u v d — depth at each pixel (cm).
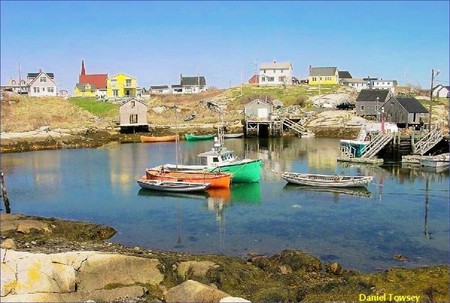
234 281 1742
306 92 11488
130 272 1723
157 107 10425
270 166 5031
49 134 7462
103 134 8044
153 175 3984
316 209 3183
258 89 12119
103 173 4791
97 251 1892
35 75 13050
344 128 8138
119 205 3425
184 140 8144
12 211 3328
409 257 2236
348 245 2427
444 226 2750
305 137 8144
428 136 5653
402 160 5038
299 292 1628
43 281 1536
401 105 7331
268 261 2041
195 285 1549
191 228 2791
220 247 2428
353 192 3688
